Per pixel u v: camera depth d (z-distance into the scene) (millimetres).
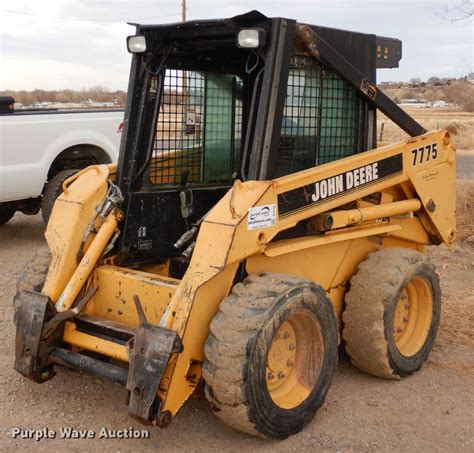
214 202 5129
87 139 9070
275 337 3844
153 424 3689
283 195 4074
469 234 9531
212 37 4449
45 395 4617
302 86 4551
